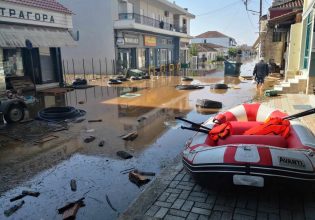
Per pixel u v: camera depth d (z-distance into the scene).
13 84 15.01
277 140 4.36
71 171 5.58
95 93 15.78
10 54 15.48
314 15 11.52
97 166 5.77
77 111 10.55
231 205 3.81
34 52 16.62
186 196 4.09
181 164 5.25
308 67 12.33
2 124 9.14
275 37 25.27
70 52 29.00
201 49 64.44
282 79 20.28
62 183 5.11
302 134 4.43
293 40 16.45
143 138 7.47
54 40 16.36
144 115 10.16
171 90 16.66
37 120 9.68
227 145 3.99
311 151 3.83
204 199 3.99
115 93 15.69
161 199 4.04
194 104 12.07
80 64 28.86
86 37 28.16
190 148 4.53
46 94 15.40
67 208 4.25
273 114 5.50
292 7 21.59
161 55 37.84
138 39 31.14
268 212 3.62
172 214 3.66
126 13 28.09
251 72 31.59
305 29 14.87
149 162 5.90
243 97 13.64
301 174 3.53
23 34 14.51
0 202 4.55
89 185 4.99
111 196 4.60
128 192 4.71
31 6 15.25
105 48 27.62
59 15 17.27
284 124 4.74
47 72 17.55
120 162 5.93
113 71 27.55
